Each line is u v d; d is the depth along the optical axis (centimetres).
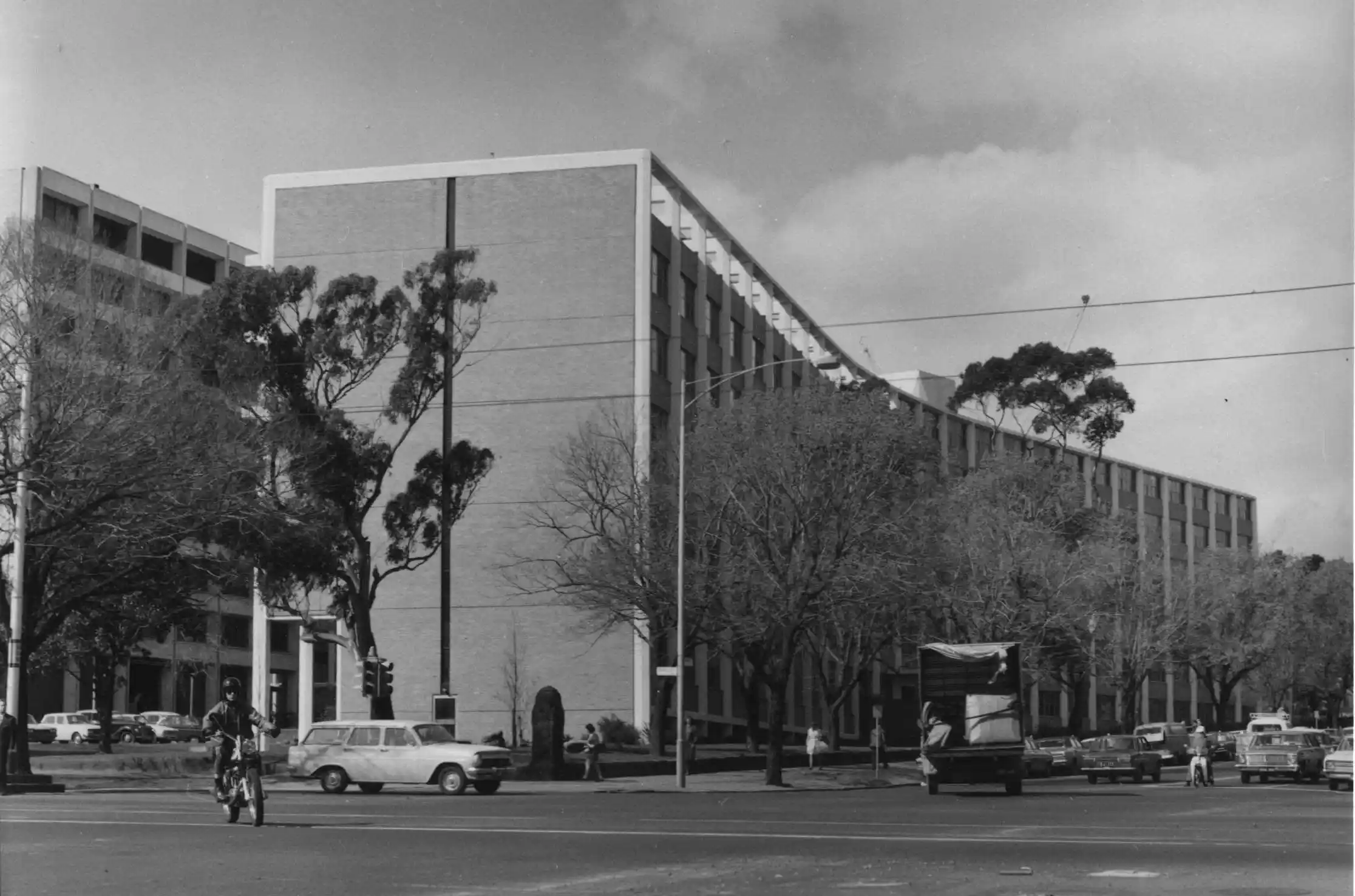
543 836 2084
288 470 4488
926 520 5103
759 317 7962
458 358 4975
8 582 4153
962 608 6181
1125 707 7888
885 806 3148
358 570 4828
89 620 5672
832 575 4591
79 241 3928
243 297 4600
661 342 6569
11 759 3747
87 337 3769
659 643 6178
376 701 4562
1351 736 4322
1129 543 7600
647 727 6091
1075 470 6969
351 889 1407
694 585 4859
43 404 3725
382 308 4812
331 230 6581
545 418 6322
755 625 4647
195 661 9375
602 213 6397
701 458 4934
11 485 3803
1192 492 12525
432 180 6531
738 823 2422
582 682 6175
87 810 2661
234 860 1700
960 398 8744
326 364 4775
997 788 4616
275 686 6375
